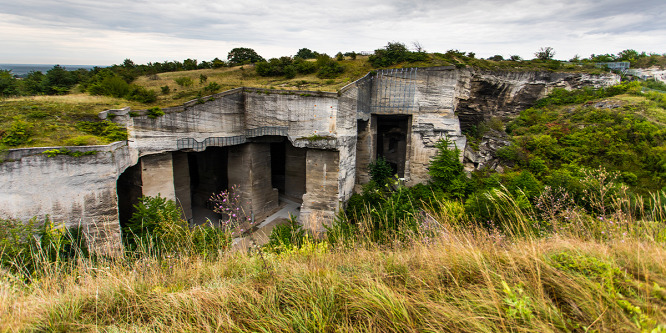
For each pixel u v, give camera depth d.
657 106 34.19
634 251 4.04
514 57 46.84
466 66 34.19
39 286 5.56
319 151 23.69
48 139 14.66
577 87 41.97
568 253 4.33
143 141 18.16
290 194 30.64
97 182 15.26
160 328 4.17
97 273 5.73
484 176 30.78
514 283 3.88
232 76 32.78
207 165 27.81
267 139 25.44
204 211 27.02
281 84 27.81
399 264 5.22
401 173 37.78
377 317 3.84
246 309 4.38
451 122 32.41
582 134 31.25
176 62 40.47
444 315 3.54
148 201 15.57
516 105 42.75
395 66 32.91
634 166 26.88
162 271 6.25
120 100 20.89
